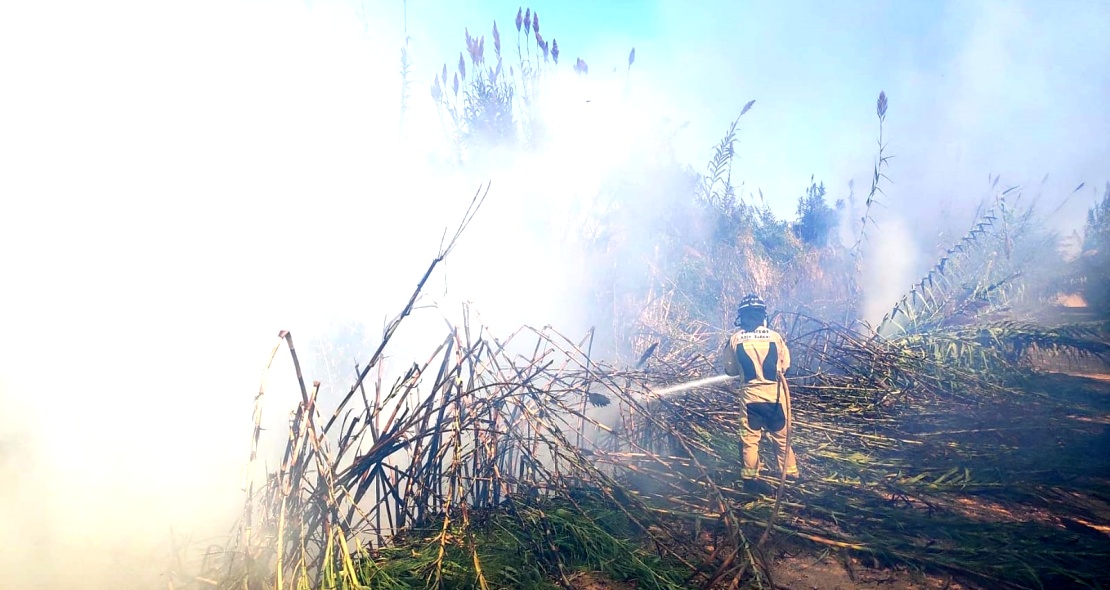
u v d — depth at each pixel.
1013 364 7.59
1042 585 3.36
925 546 3.79
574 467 4.23
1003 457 5.13
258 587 3.18
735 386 5.77
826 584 3.53
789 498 4.48
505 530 3.77
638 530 4.03
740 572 3.48
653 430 5.32
